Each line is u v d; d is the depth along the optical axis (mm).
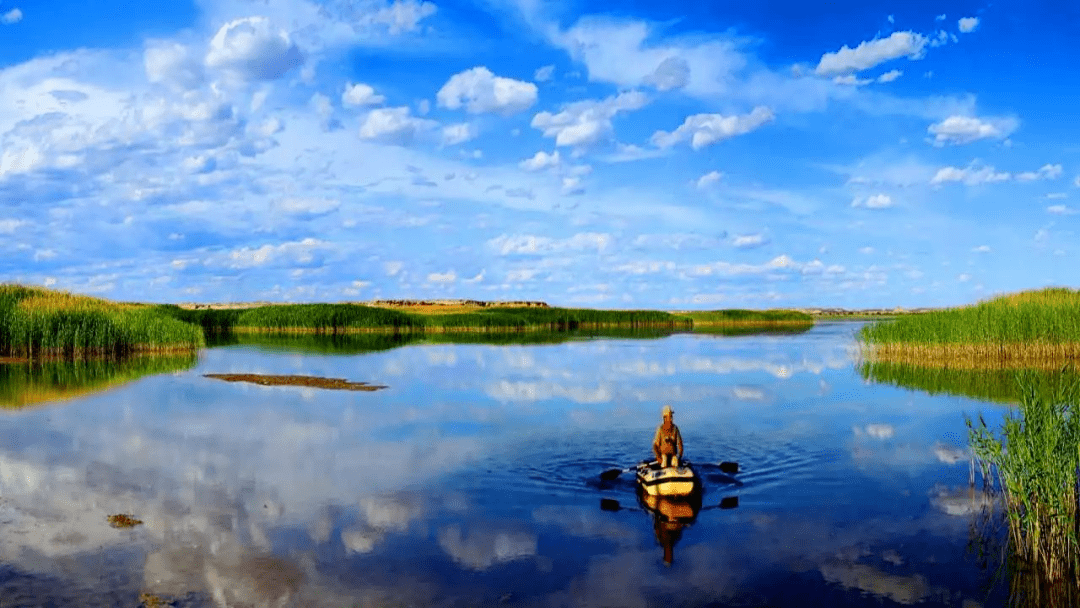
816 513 13711
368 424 23031
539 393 30328
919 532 12641
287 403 27344
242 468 17156
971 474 16281
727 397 28922
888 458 18188
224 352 52562
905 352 43031
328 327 90062
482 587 10375
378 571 10938
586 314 111688
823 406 26453
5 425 22359
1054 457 11391
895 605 9773
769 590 10289
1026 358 38781
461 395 29672
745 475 16578
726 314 126812
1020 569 10953
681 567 11117
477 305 156500
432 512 13797
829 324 125000
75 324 45875
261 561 11289
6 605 9703
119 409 25656
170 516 13461
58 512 13648
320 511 13812
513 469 17109
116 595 10039
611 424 22938
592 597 10062
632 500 14656
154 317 53250
